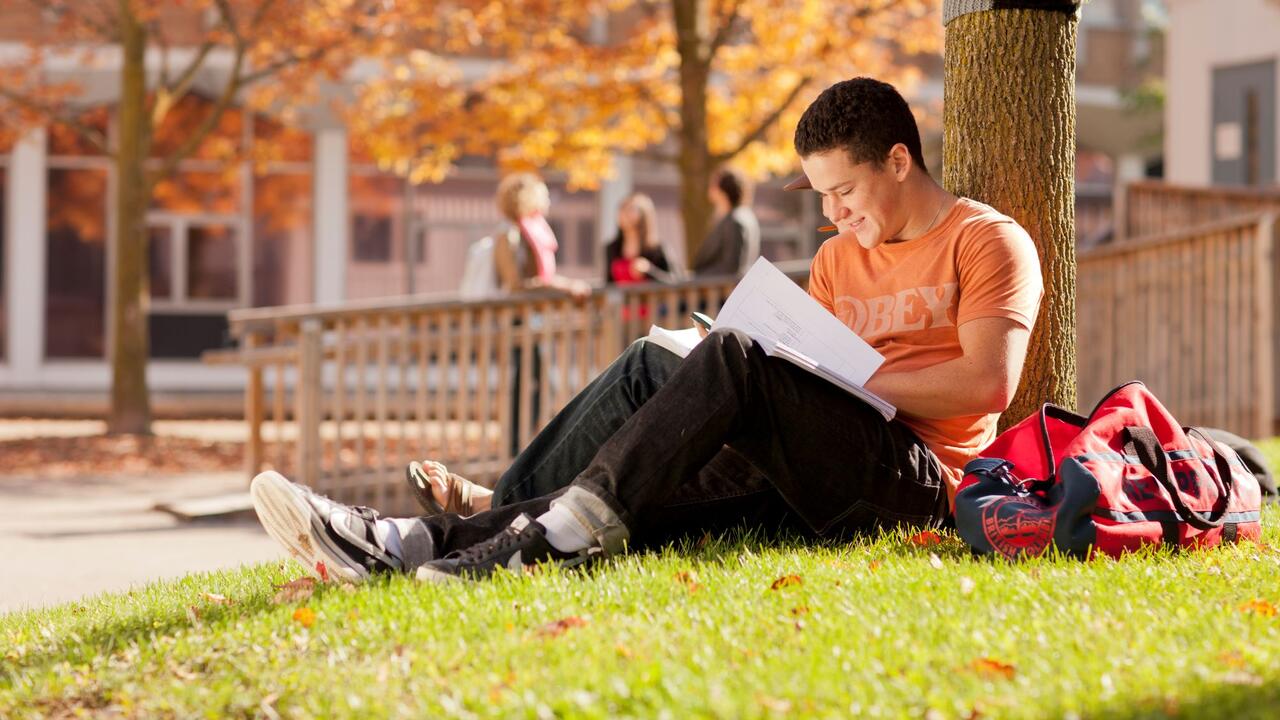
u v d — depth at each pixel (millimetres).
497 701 2244
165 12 17609
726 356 3080
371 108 13984
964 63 4273
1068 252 4246
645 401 3346
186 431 14031
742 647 2496
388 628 2766
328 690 2447
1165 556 3166
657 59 13016
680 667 2348
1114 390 3359
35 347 18203
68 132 18219
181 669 2713
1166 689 2162
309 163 18609
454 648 2592
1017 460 3340
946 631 2549
